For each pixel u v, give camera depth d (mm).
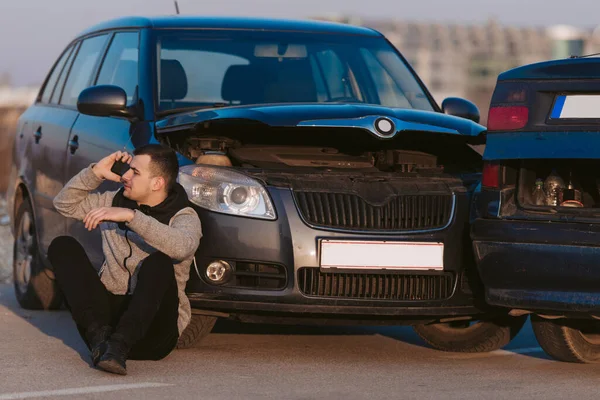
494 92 11992
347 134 13227
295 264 12023
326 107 13102
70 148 15312
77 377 10797
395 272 12273
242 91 14945
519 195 11891
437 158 14109
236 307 12062
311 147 13633
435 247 12430
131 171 11602
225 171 12266
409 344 14195
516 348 14047
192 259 11945
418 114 13336
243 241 12008
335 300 12125
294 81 15344
